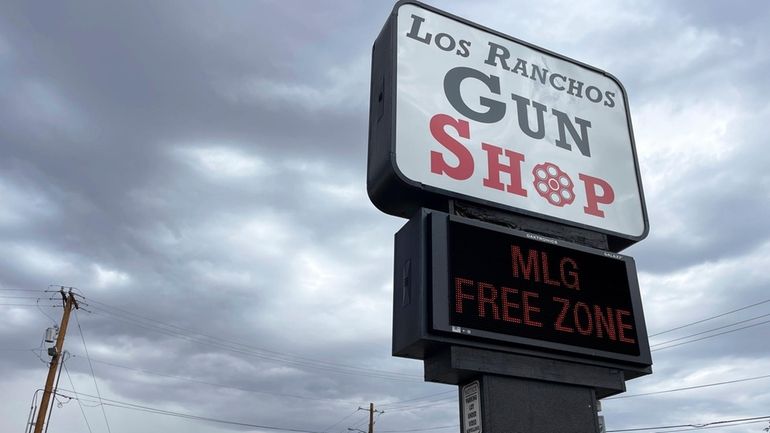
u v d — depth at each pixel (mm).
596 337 7113
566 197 8367
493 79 8570
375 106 8211
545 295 7043
